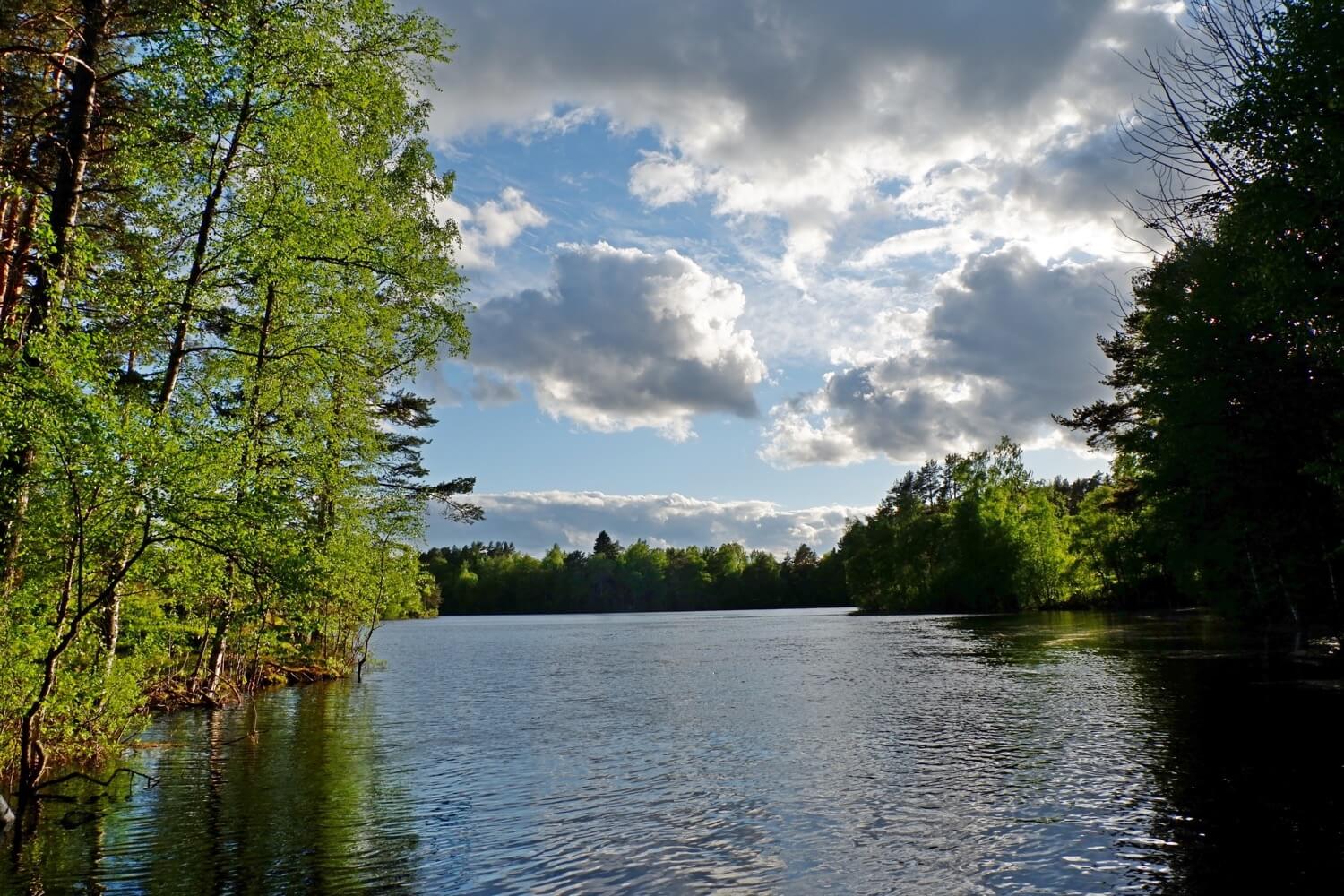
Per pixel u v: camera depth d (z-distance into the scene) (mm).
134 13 15617
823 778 14117
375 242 19750
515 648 60094
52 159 17000
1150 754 14672
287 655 33750
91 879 9297
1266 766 13242
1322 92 16078
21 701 12547
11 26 15227
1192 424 25984
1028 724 18641
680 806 12414
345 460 24797
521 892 8898
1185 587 52281
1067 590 91812
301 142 16688
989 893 8547
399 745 18156
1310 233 16781
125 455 12266
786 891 8797
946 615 93062
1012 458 97250
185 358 19203
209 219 16453
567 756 16641
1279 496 26297
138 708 18641
